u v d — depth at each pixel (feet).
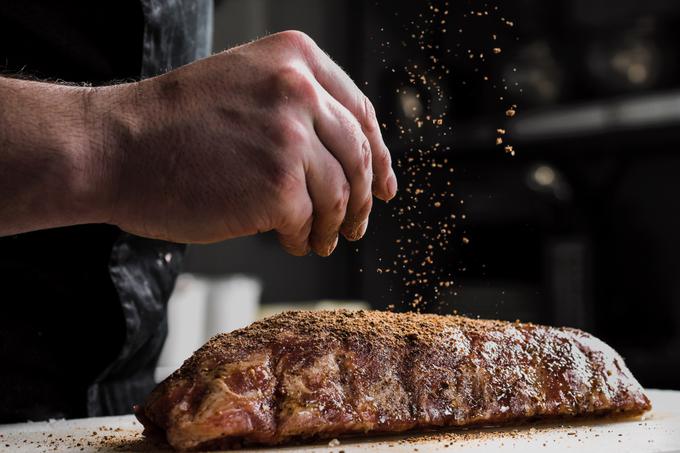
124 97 1.49
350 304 5.41
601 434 1.68
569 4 5.40
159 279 2.31
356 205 1.59
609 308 5.42
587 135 4.89
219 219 1.47
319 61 1.56
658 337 5.29
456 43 5.37
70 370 2.19
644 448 1.55
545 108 5.06
